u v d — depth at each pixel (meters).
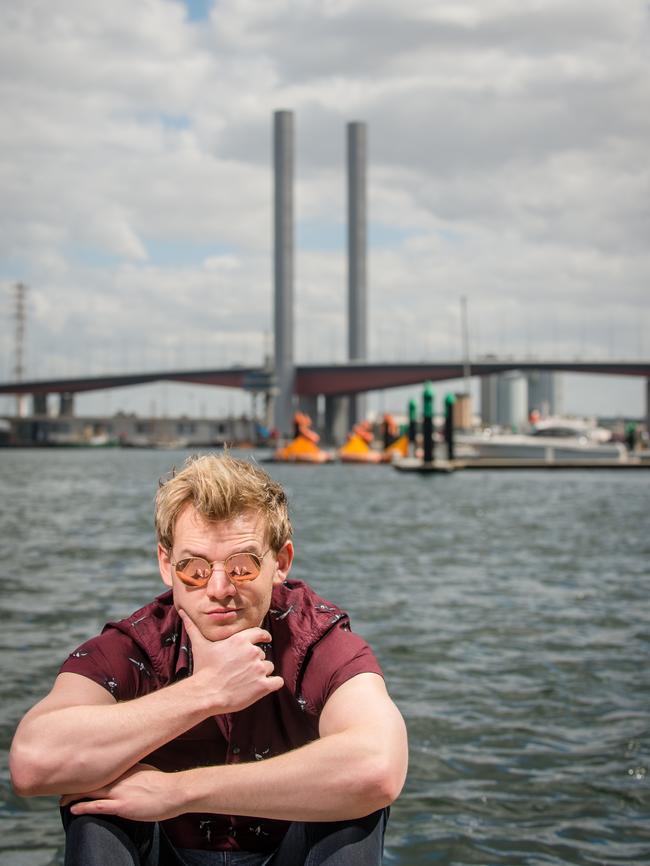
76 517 29.27
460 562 17.36
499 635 9.88
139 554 18.42
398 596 12.84
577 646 9.33
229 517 2.61
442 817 4.98
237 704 2.52
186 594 2.64
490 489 51.06
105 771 2.46
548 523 27.59
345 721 2.54
